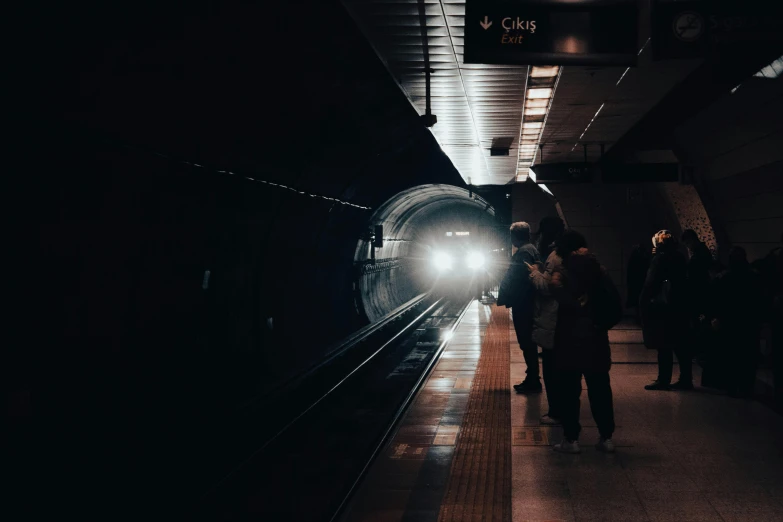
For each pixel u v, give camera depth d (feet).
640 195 56.29
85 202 22.18
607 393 18.69
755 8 17.10
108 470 22.41
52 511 19.35
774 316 23.48
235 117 27.43
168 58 20.59
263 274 41.14
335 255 58.85
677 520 14.08
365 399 37.81
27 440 19.62
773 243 33.27
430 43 25.58
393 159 55.26
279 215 40.86
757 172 31.78
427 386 30.58
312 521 19.03
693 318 26.55
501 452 19.12
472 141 48.57
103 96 20.06
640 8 19.79
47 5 15.61
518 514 14.58
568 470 17.40
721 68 26.08
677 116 35.53
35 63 17.10
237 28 21.22
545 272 20.61
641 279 34.65
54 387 21.29
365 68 29.50
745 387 24.86
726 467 17.37
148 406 26.86
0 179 18.42
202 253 31.78
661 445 19.31
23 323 19.90
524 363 35.42
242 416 29.35
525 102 34.96
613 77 28.58
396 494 16.76
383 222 75.15
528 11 18.90
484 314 67.26
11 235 19.24
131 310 26.04
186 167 27.27
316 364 40.78
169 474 23.77
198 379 31.53
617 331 45.93
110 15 17.22
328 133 37.50
